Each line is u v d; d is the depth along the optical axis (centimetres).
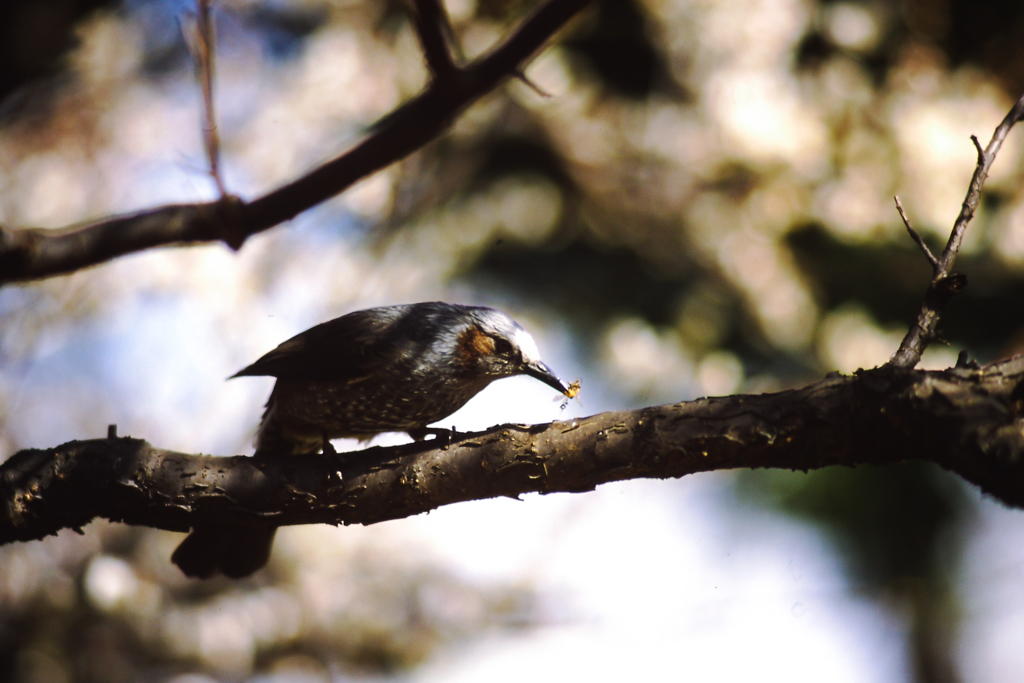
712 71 1449
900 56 1448
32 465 530
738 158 1459
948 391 412
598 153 1553
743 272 1530
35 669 975
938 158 1410
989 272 1509
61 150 1215
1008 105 1449
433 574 1281
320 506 535
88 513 536
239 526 553
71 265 480
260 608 1104
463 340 682
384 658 1202
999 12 1455
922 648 1664
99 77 1216
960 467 399
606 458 483
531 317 1745
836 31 1438
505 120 1512
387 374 661
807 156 1446
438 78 481
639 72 1559
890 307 1582
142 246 493
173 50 1277
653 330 1647
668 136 1512
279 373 681
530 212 1623
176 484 534
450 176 1423
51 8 474
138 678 1030
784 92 1440
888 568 1614
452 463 517
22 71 482
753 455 457
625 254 1659
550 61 1477
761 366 1633
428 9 459
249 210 508
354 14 1393
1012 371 422
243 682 1073
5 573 1000
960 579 1627
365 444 735
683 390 1653
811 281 1548
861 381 432
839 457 446
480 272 1756
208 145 480
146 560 1076
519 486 508
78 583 1022
